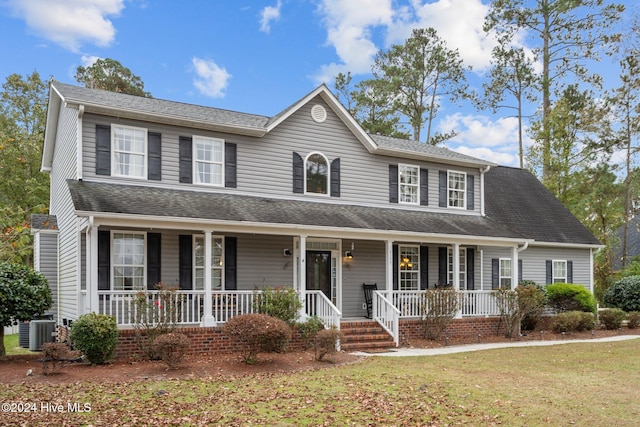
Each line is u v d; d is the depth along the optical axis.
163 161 14.95
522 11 33.41
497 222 20.78
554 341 16.72
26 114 29.66
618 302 23.20
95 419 7.23
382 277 18.53
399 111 37.19
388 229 16.02
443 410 7.92
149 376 10.01
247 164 16.14
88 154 13.88
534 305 17.70
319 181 17.42
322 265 17.42
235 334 11.29
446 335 16.58
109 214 11.85
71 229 15.12
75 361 11.38
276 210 15.35
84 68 38.56
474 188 20.97
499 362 12.23
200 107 17.28
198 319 13.05
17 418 7.23
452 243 17.47
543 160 32.78
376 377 10.10
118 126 14.38
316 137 17.44
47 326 13.92
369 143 18.16
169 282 14.55
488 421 7.44
